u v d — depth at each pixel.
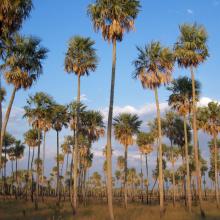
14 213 35.94
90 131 56.53
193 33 37.62
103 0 29.92
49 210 39.53
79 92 41.78
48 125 53.16
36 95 51.22
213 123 50.44
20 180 103.50
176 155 75.69
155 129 60.41
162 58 36.91
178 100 43.94
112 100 28.62
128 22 29.59
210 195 101.88
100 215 32.41
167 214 34.50
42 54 33.62
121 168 98.44
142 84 37.53
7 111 30.38
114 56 29.38
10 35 23.84
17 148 78.50
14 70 31.61
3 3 21.58
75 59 40.91
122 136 56.03
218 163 79.12
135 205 53.97
